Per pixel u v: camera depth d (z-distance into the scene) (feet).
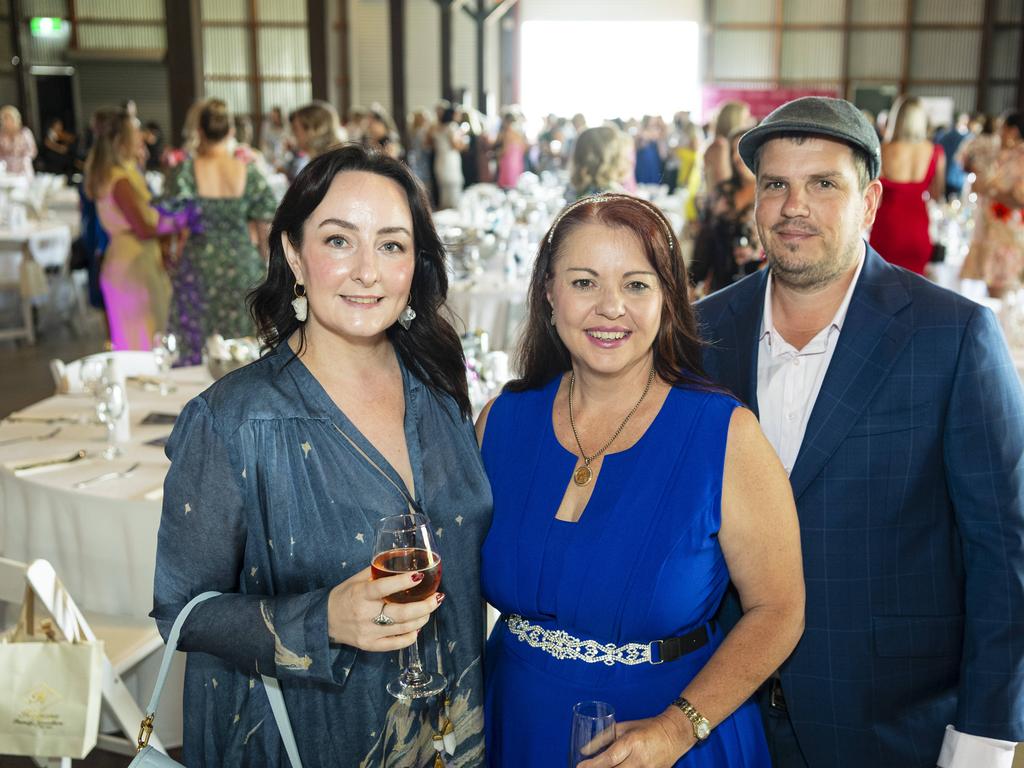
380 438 5.02
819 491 5.28
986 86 66.28
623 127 44.88
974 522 5.13
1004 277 18.19
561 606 5.02
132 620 8.68
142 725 4.63
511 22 70.95
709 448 4.92
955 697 5.51
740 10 68.13
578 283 4.94
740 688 4.76
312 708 4.82
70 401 11.47
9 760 9.13
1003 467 5.03
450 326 5.37
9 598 7.18
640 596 4.89
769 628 4.84
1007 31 65.41
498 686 5.41
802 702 5.44
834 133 5.03
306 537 4.74
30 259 24.56
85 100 65.31
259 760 4.87
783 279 5.36
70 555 8.73
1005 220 18.07
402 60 54.34
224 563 4.72
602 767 4.33
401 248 4.74
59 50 64.23
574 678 5.03
